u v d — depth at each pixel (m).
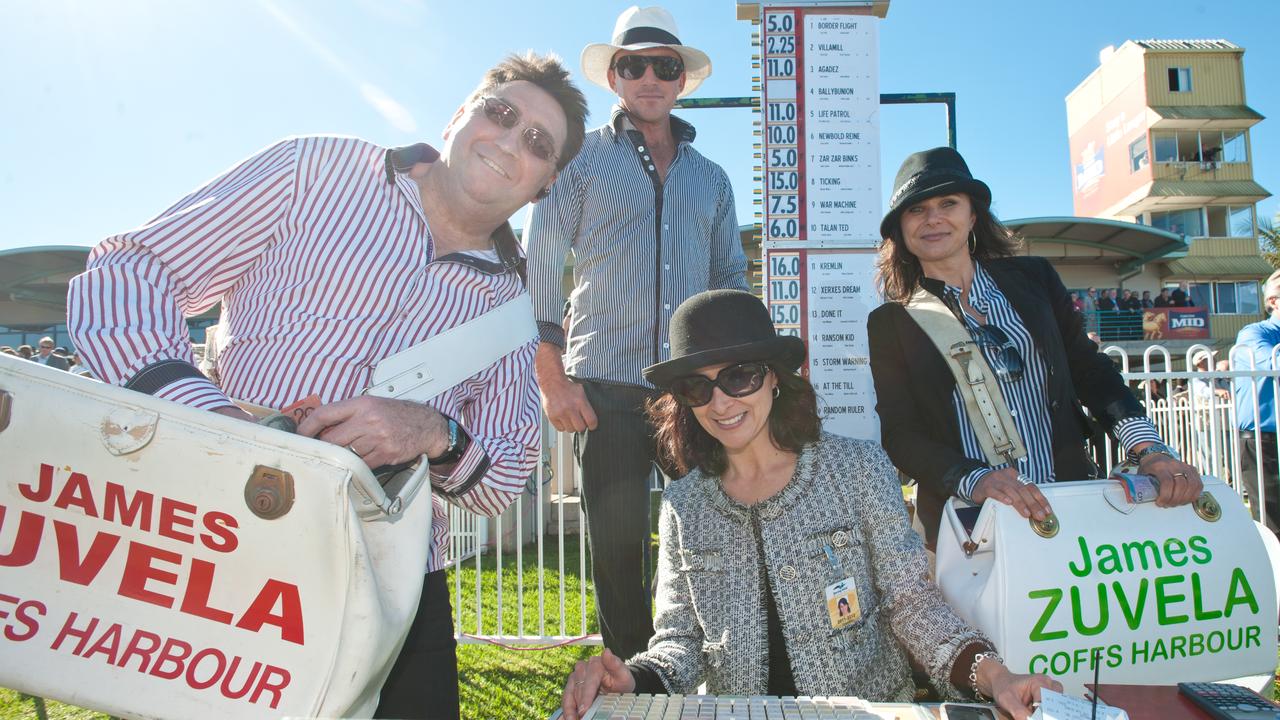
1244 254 31.02
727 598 1.89
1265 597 1.83
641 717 1.36
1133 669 1.74
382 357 1.68
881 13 3.78
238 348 1.65
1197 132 32.03
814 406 1.95
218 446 1.10
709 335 1.88
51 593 1.13
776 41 3.77
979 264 2.61
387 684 1.85
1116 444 2.40
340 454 1.10
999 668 1.52
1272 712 1.29
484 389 1.92
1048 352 2.40
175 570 1.12
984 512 1.83
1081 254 26.00
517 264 1.99
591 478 3.05
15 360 1.13
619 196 3.12
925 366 2.44
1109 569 1.76
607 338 3.10
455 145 1.76
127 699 1.12
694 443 2.04
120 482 1.12
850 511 1.88
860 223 3.75
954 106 4.42
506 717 3.51
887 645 1.89
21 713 3.61
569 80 1.88
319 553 1.10
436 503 1.99
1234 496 1.90
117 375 1.35
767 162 3.78
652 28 3.20
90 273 1.42
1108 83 35.06
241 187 1.61
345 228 1.65
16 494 1.13
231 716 1.11
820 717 1.33
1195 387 6.45
